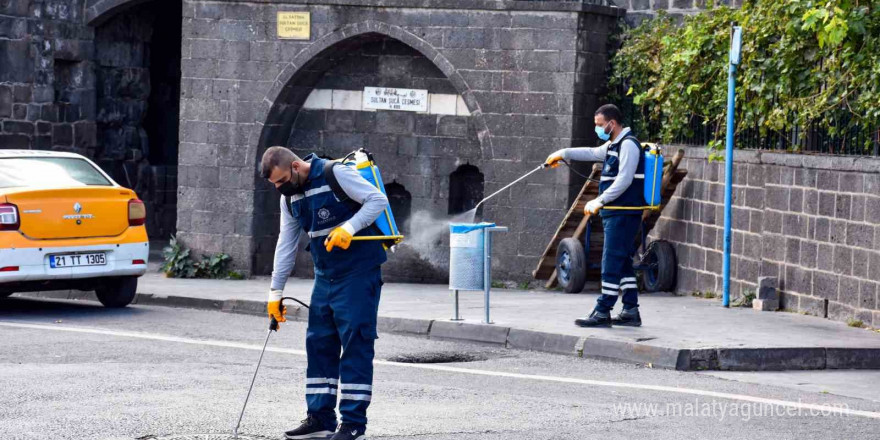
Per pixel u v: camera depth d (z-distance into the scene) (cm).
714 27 1825
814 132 1641
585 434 951
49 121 2408
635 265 1886
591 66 1995
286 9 2095
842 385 1203
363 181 906
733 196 1744
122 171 2594
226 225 2152
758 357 1291
